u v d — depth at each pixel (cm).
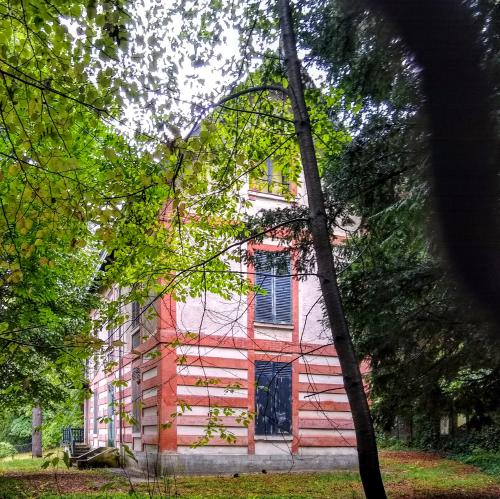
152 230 862
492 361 820
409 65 424
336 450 1670
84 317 1445
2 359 653
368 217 955
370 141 887
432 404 934
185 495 1055
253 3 779
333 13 783
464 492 1150
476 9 490
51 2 549
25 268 1102
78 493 1130
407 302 916
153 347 1446
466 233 418
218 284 894
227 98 637
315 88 859
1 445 3362
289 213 954
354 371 530
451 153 409
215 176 852
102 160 909
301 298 1722
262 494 1112
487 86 404
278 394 1631
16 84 583
